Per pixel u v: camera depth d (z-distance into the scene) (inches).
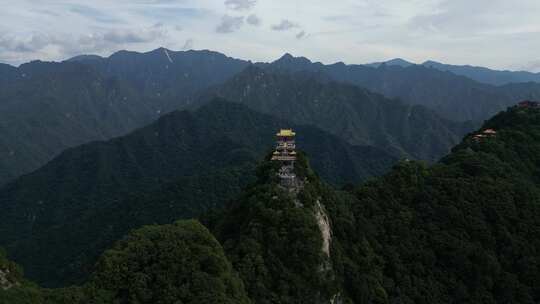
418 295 3368.6
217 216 3924.7
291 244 2898.6
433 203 4020.7
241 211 3348.9
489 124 6481.3
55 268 7219.5
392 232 3732.8
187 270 2295.8
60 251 7711.6
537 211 4094.5
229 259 2758.4
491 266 3597.4
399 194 4131.4
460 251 3631.9
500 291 3590.1
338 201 3644.2
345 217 3508.9
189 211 7342.5
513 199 4143.7
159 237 2443.4
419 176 4333.2
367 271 3255.4
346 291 3034.0
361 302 3019.2
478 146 5187.0
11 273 2175.2
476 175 4436.5
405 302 3253.0
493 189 4151.1
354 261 3245.6
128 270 2285.9
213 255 2390.5
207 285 2234.3
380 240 3646.7
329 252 3070.9
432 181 4296.3
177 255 2338.8
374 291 3137.3
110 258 2297.0
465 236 3779.5
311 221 3002.0
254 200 3186.5
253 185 3592.5
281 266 2790.4
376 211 3848.4
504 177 4473.4
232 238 3142.2
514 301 3553.2
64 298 2078.0
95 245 7322.8
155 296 2215.8
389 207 3956.7
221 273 2353.6
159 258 2332.7
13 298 1939.0
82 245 7623.0
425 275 3540.8
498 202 4042.8
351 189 4399.6
